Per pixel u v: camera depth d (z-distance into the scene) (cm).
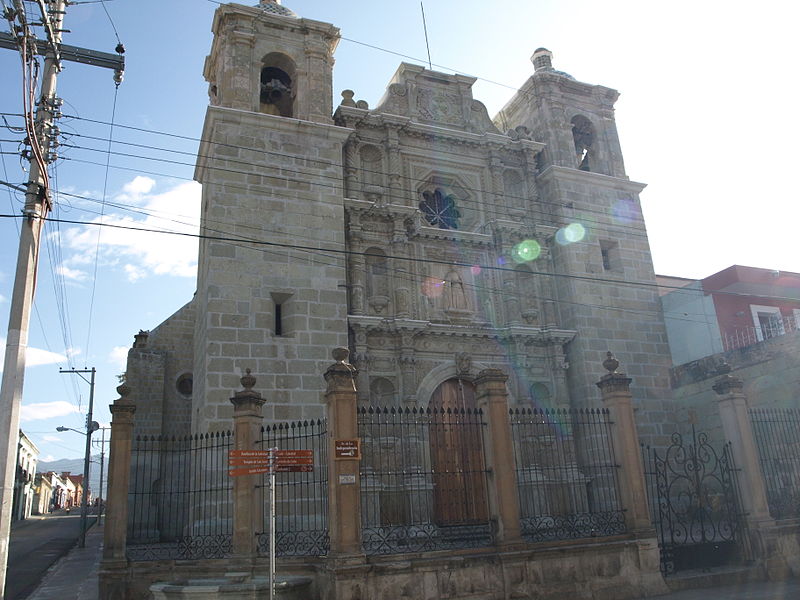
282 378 2033
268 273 2116
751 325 2764
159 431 2572
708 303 2727
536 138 2903
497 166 2703
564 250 2631
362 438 2122
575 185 2755
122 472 1537
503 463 1399
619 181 2838
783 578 1576
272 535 1102
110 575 1469
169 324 2730
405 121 2552
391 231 2419
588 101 3005
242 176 2181
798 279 2858
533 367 2472
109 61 1551
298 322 2103
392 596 1225
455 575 1284
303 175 2266
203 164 2338
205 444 1897
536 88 2906
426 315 2412
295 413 2016
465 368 2338
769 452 1900
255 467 1133
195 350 2311
